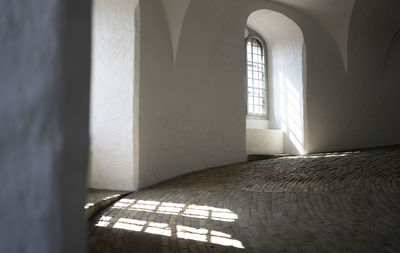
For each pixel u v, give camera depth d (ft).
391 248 12.84
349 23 47.39
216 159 36.27
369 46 51.72
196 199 22.18
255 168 33.32
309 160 36.60
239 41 40.01
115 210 19.39
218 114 36.78
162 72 29.89
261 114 49.08
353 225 15.94
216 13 35.42
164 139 29.96
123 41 26.61
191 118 33.53
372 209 18.48
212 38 35.99
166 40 30.71
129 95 26.25
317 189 23.70
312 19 47.67
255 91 49.08
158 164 29.04
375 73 53.52
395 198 20.20
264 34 50.06
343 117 49.32
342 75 49.88
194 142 33.76
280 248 12.93
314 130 45.88
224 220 17.16
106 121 26.76
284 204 20.30
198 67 34.65
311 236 14.47
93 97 27.07
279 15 44.86
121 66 26.58
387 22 50.47
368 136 51.88
